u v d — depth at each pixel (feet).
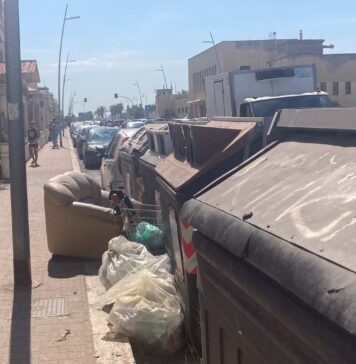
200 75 230.48
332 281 6.20
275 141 11.84
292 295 7.25
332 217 7.40
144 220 25.80
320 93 50.44
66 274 24.30
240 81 59.57
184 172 18.02
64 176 28.48
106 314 19.31
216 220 9.68
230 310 9.56
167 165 21.31
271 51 204.95
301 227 7.55
